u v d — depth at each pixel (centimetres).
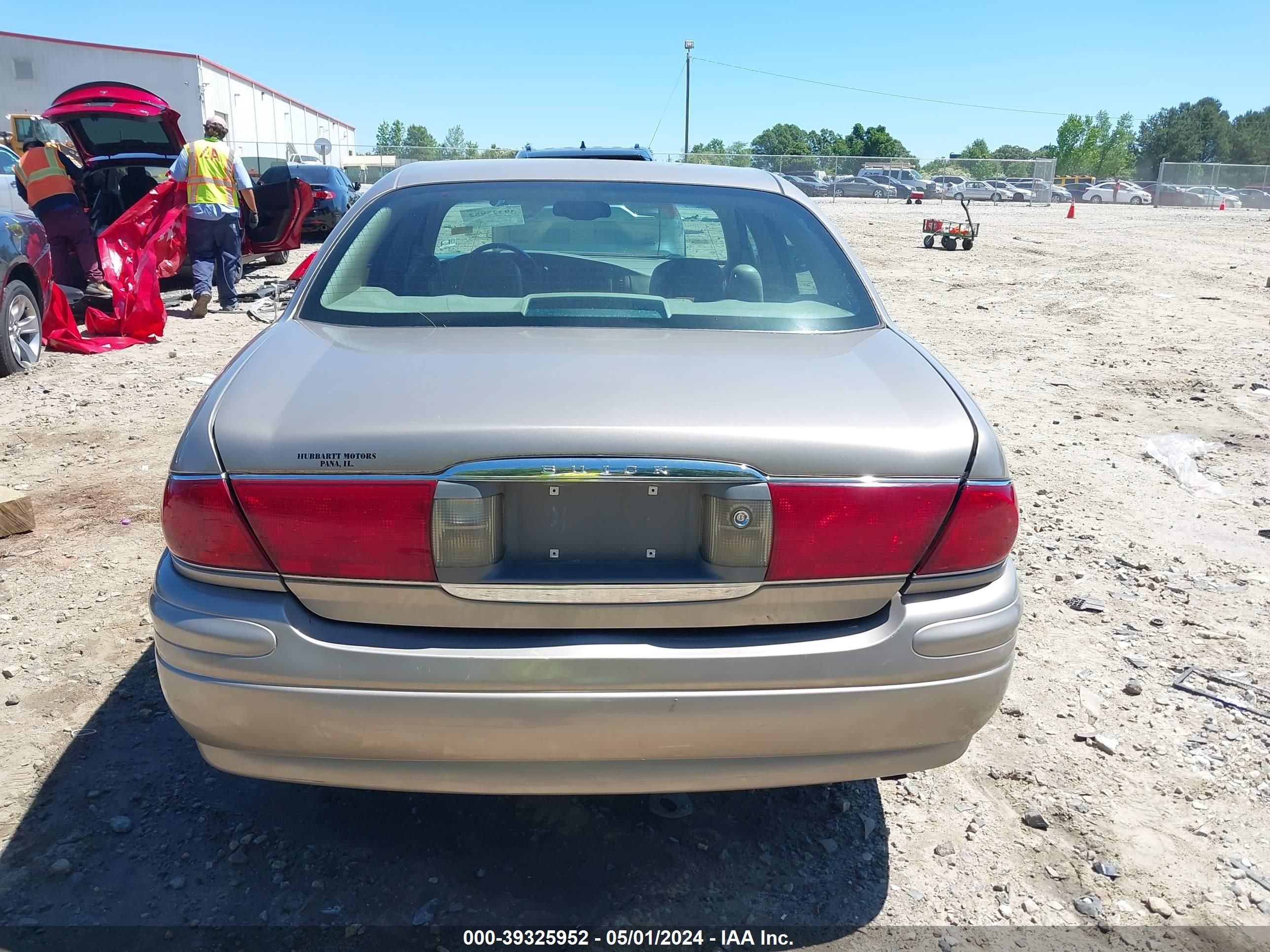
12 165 988
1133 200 5291
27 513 429
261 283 1187
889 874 246
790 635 202
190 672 199
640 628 200
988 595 211
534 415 198
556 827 259
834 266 296
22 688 313
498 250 294
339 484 193
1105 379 761
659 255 302
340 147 4750
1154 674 340
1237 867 250
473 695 194
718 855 250
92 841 247
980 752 296
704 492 200
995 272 1455
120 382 689
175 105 3659
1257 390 725
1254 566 430
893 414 210
